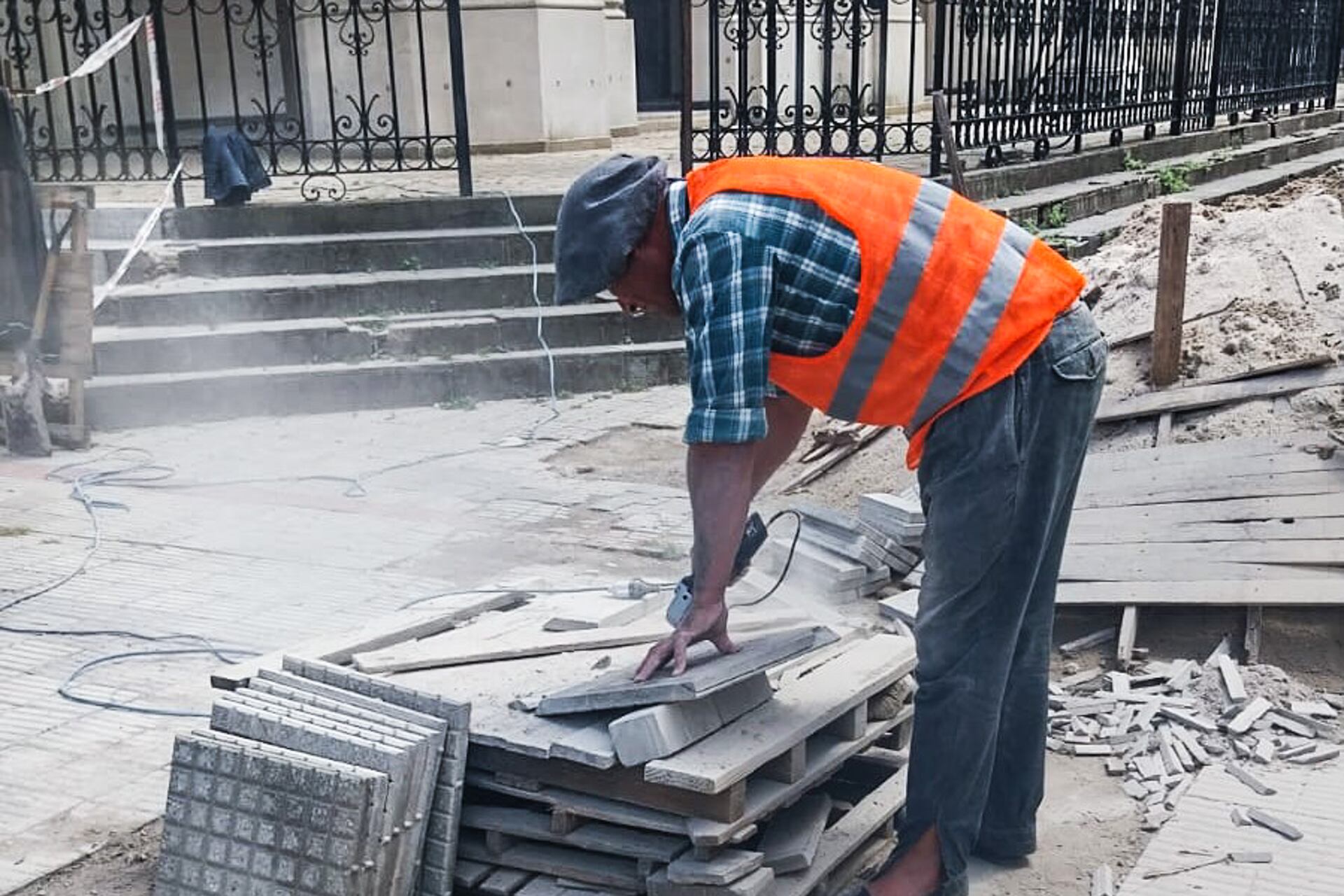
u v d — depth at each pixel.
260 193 10.58
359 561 5.88
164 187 10.83
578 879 3.11
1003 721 3.39
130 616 5.30
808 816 3.29
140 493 6.95
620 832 3.09
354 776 2.95
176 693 4.60
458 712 3.12
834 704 3.19
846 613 4.98
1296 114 17.48
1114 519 4.98
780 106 15.98
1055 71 11.73
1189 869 3.41
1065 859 3.55
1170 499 4.96
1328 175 9.48
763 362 2.73
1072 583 4.81
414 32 12.80
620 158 2.90
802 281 2.78
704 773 2.82
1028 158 11.63
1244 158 14.12
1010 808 3.47
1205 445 5.11
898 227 2.81
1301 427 5.10
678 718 2.94
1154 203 7.82
